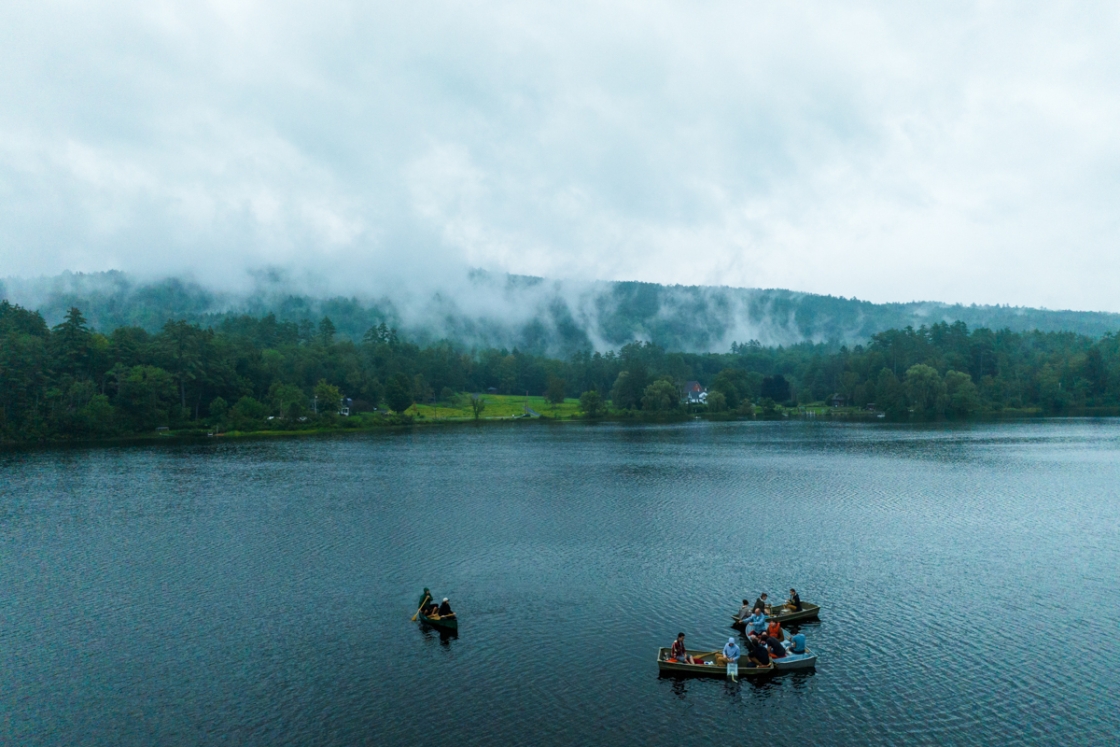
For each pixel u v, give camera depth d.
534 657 42.06
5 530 72.94
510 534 71.12
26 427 165.75
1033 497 90.06
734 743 33.00
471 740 33.22
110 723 34.91
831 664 41.16
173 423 191.38
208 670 40.47
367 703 36.66
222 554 63.66
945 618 47.97
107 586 54.88
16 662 41.62
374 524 75.69
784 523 75.69
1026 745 32.81
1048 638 44.59
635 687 38.41
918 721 34.91
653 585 54.91
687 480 106.19
